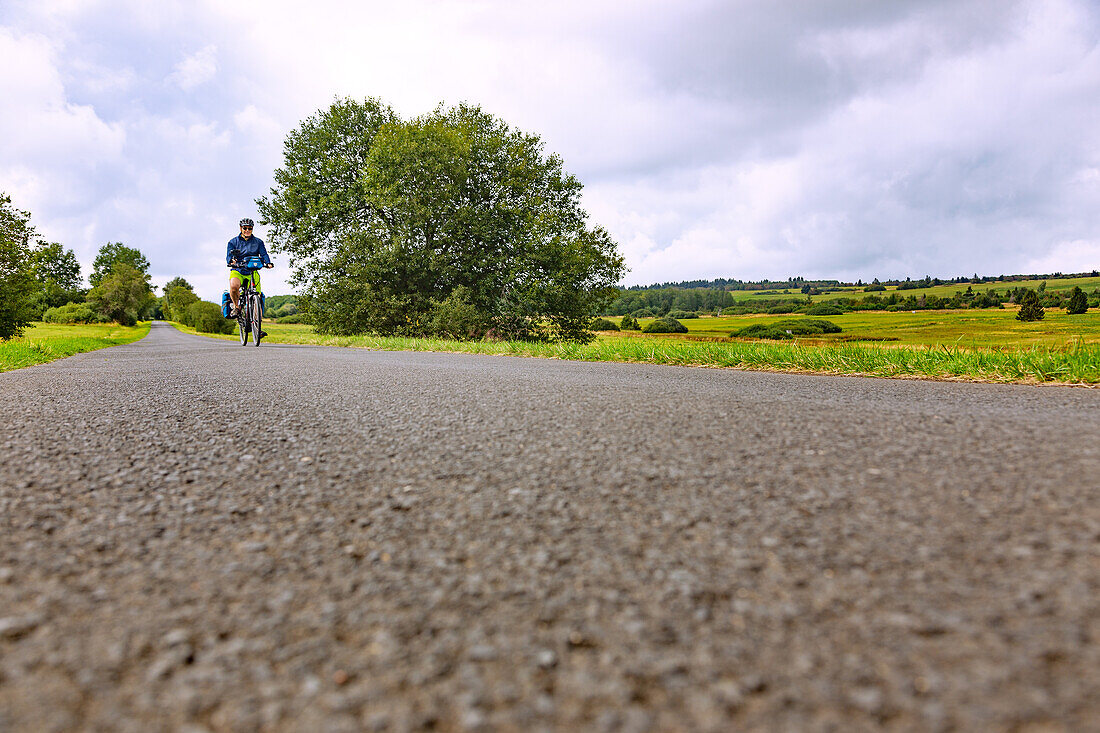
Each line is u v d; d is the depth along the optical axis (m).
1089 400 3.50
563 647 1.01
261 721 0.84
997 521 1.49
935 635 1.01
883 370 5.50
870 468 2.01
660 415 3.10
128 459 2.35
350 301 23.25
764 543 1.42
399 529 1.57
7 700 0.88
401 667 0.96
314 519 1.66
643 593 1.19
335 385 4.78
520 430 2.79
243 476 2.10
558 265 24.00
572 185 26.56
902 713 0.82
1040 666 0.91
